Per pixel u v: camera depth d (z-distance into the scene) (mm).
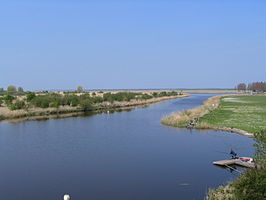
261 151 15812
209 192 16656
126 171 21766
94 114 61438
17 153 27391
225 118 47844
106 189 18219
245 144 30266
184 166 22859
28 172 21781
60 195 17391
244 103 81250
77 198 16891
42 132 38594
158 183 19156
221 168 22219
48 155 26625
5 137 35125
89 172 21641
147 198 16703
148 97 111750
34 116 57094
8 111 57188
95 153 27234
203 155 26156
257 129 36844
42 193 17734
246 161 22750
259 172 13641
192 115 50656
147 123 46781
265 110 60219
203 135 35625
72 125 45000
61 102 70000
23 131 39438
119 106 81188
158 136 35375
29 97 72062
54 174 21266
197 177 20203
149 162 24078
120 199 16625
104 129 41031
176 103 95688
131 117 55375
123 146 30047
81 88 157750
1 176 20891
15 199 16875
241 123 42156
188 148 28859
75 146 30172
